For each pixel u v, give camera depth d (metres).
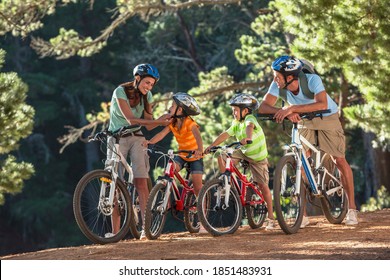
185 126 12.29
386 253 9.53
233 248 10.53
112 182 11.88
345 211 13.07
